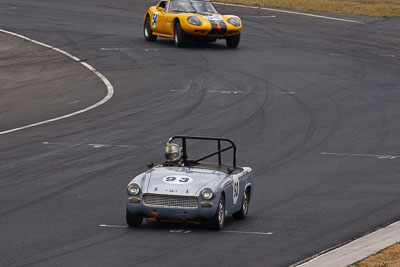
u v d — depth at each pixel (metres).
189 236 42.47
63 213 48.47
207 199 42.62
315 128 79.88
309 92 99.88
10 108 92.12
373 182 59.00
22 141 73.75
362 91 101.25
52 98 97.75
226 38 133.38
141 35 148.12
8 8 177.88
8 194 54.00
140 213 43.34
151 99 95.06
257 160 66.44
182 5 137.12
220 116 85.19
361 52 133.75
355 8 190.25
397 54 132.75
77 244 40.53
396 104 93.50
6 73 115.38
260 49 133.88
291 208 50.72
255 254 38.75
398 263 35.31
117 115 86.19
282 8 188.75
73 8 179.50
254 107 90.19
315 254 39.00
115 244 40.47
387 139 75.44
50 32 149.88
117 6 184.75
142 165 63.59
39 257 37.84
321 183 58.50
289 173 61.81
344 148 71.44
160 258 37.66
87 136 75.69
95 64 120.12
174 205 42.94
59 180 58.38
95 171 61.44
